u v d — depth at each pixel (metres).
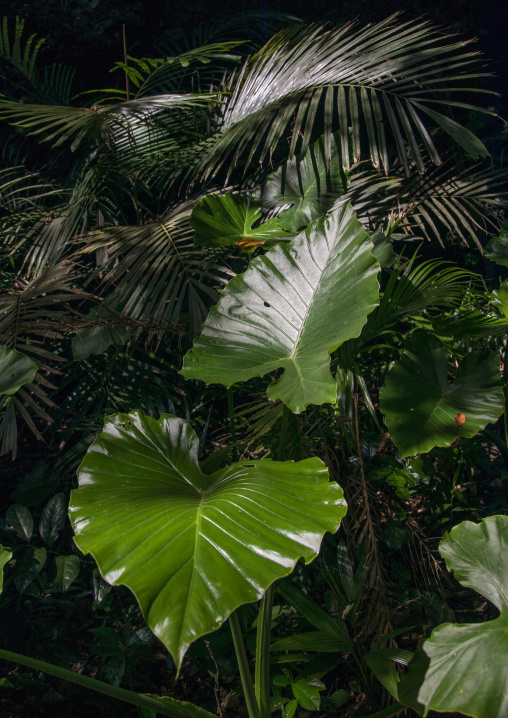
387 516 2.68
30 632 2.50
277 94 2.71
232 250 2.96
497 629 1.32
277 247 1.78
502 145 4.51
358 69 2.48
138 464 1.45
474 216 4.27
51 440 3.28
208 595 1.01
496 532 1.54
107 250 2.67
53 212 3.35
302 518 1.17
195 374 1.57
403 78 2.40
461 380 2.06
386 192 2.80
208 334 1.68
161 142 3.42
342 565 2.22
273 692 2.06
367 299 1.54
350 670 2.27
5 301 2.51
